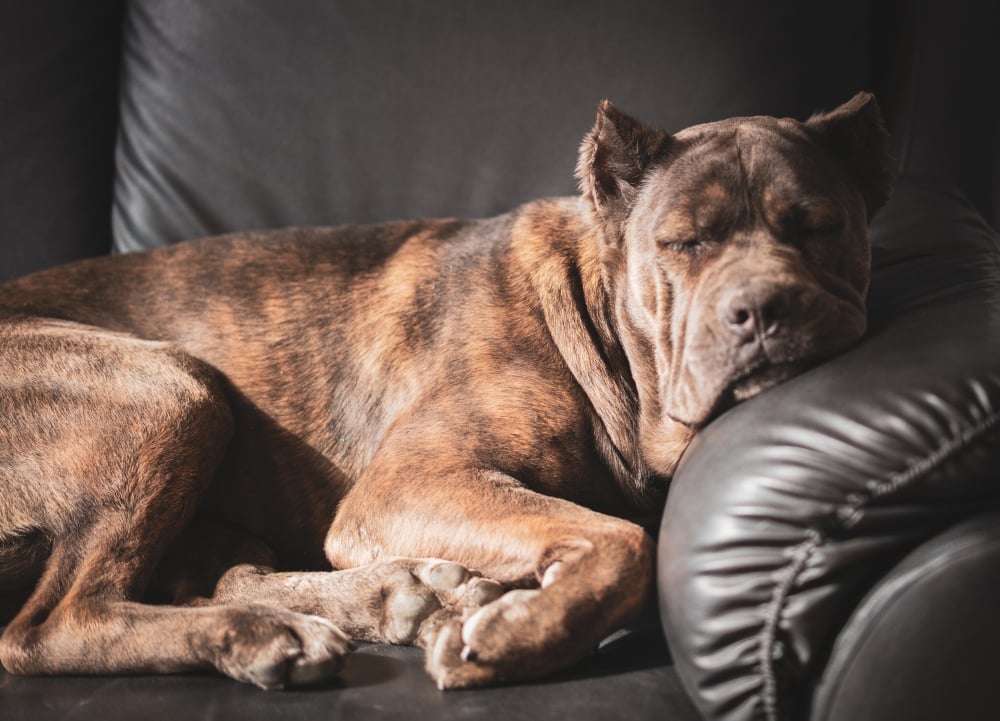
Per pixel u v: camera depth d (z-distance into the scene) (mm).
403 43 2539
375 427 1997
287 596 1726
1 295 2125
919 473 1252
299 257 2158
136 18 2652
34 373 1885
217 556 1939
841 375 1416
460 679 1442
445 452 1795
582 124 2488
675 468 1860
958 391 1284
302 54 2555
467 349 1925
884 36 2703
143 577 1750
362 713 1395
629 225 1837
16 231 2588
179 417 1846
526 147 2510
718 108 2465
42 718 1435
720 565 1316
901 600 1230
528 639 1442
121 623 1606
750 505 1316
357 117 2545
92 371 1885
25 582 1846
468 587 1604
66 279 2178
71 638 1604
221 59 2580
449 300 2010
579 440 1867
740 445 1394
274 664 1480
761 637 1291
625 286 1870
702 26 2461
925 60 2709
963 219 2115
